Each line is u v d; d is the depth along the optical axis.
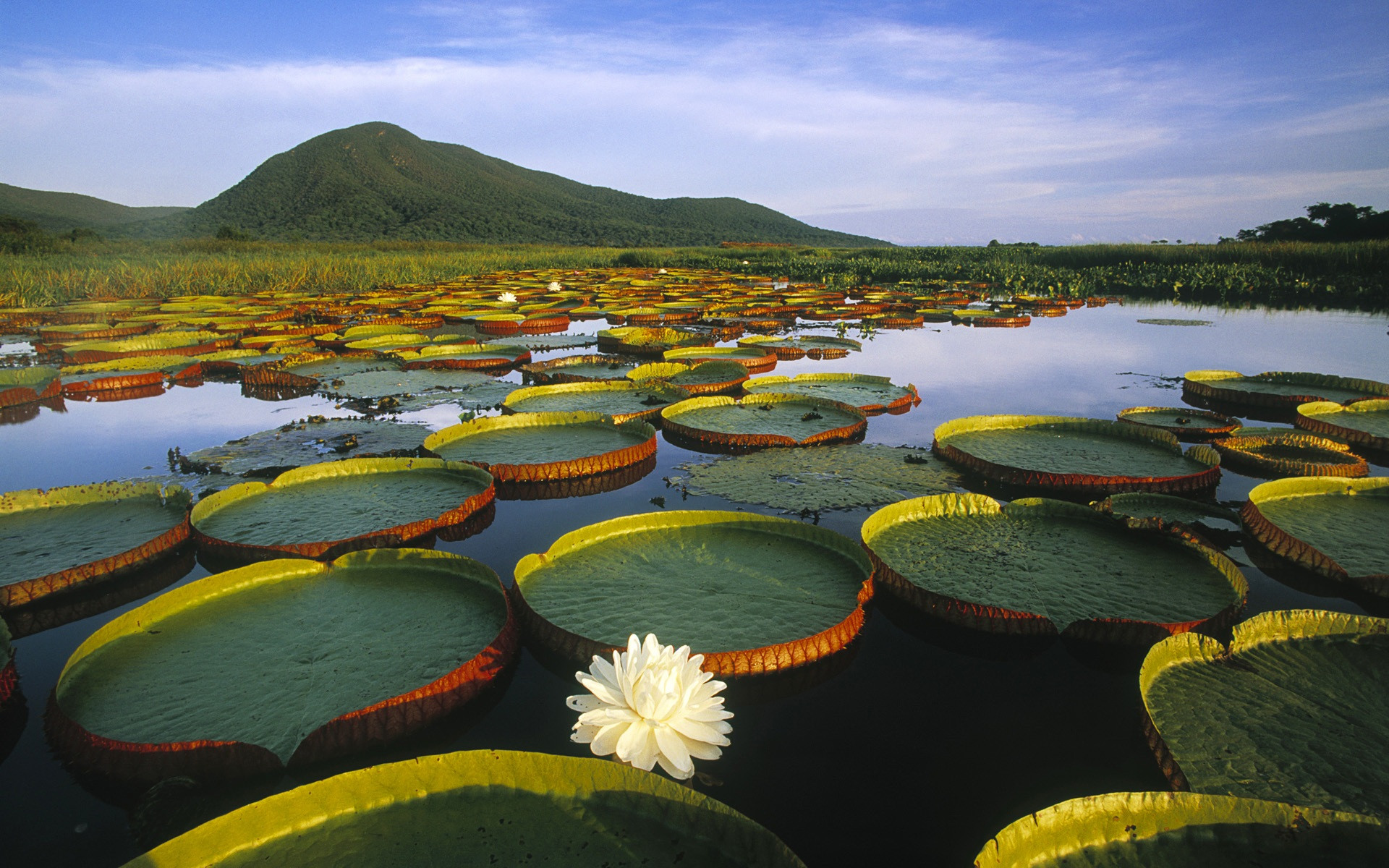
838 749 1.90
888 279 21.25
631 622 2.31
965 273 21.30
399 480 3.75
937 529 3.07
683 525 3.10
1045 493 3.67
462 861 1.40
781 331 10.61
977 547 2.89
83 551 2.95
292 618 2.36
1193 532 3.06
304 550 2.89
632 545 2.92
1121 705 2.06
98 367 7.20
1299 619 2.16
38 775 1.81
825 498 3.58
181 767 1.75
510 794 1.59
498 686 2.15
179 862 1.39
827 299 14.81
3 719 2.05
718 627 2.28
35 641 2.47
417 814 1.53
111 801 1.73
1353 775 1.61
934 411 5.54
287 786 1.74
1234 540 3.07
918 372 7.22
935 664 2.28
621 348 9.00
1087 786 1.75
